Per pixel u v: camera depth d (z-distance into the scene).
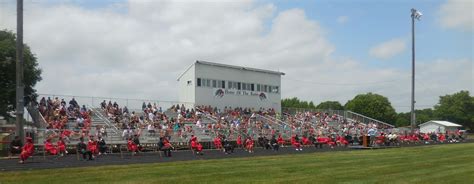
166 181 16.62
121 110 48.62
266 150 41.66
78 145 29.73
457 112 136.38
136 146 34.06
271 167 22.38
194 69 60.88
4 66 46.66
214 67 63.16
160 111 53.19
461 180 16.88
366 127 72.44
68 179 17.19
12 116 50.06
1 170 20.66
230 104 64.69
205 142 45.00
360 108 129.38
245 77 67.12
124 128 42.31
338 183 16.08
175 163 25.11
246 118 60.47
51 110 41.88
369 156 30.97
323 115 74.88
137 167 22.31
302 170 20.78
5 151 31.50
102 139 34.75
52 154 31.77
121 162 26.12
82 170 20.61
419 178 17.52
